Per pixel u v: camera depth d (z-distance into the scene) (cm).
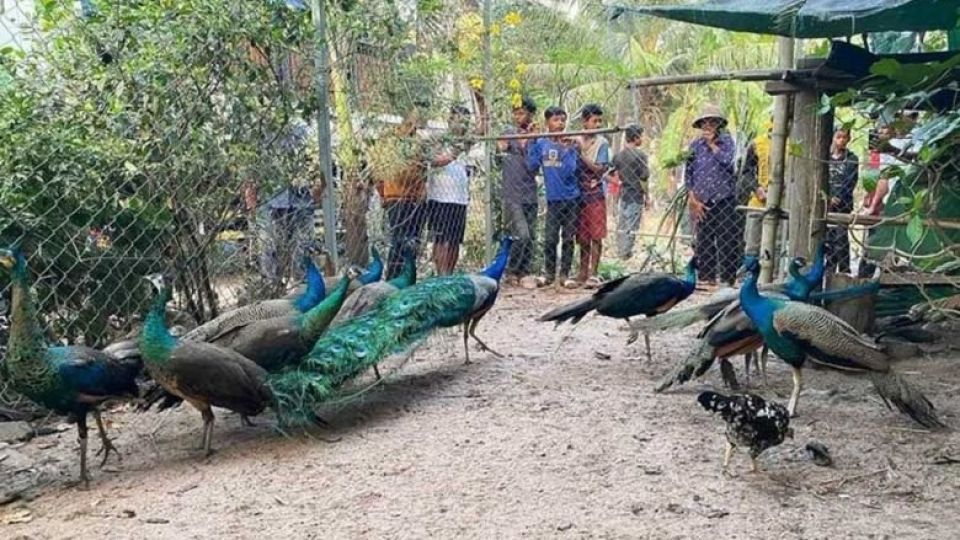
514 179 990
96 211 567
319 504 395
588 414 522
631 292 623
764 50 1371
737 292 599
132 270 598
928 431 483
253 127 669
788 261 720
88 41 580
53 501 404
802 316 488
